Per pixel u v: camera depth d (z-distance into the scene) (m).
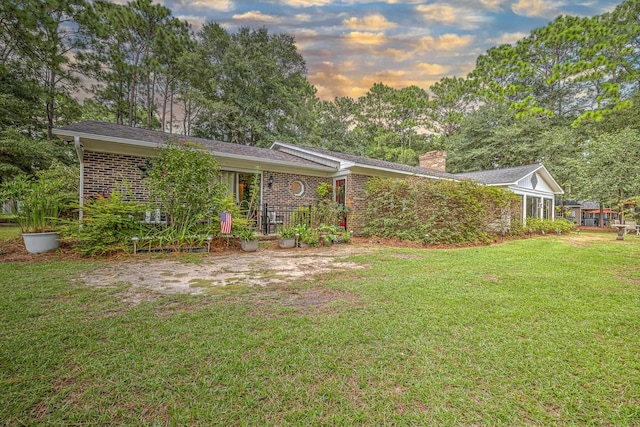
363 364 2.15
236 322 2.84
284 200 11.11
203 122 24.48
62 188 8.54
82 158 7.51
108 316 2.94
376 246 8.60
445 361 2.21
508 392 1.87
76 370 2.01
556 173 20.22
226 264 5.69
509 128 23.05
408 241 9.42
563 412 1.71
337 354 2.28
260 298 3.59
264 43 27.00
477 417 1.66
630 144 15.62
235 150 10.48
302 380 1.96
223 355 2.23
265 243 8.76
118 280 4.35
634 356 2.31
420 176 11.91
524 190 15.68
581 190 17.84
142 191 8.27
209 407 1.70
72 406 1.68
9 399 1.71
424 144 34.91
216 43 24.97
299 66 28.84
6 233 9.87
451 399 1.80
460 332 2.69
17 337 2.45
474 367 2.13
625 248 8.61
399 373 2.05
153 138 8.68
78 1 11.39
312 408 1.71
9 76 15.50
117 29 18.50
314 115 32.56
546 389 1.90
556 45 12.51
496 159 24.89
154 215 7.41
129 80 21.27
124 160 8.05
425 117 34.97
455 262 6.03
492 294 3.82
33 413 1.62
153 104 24.50
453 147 27.44
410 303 3.44
